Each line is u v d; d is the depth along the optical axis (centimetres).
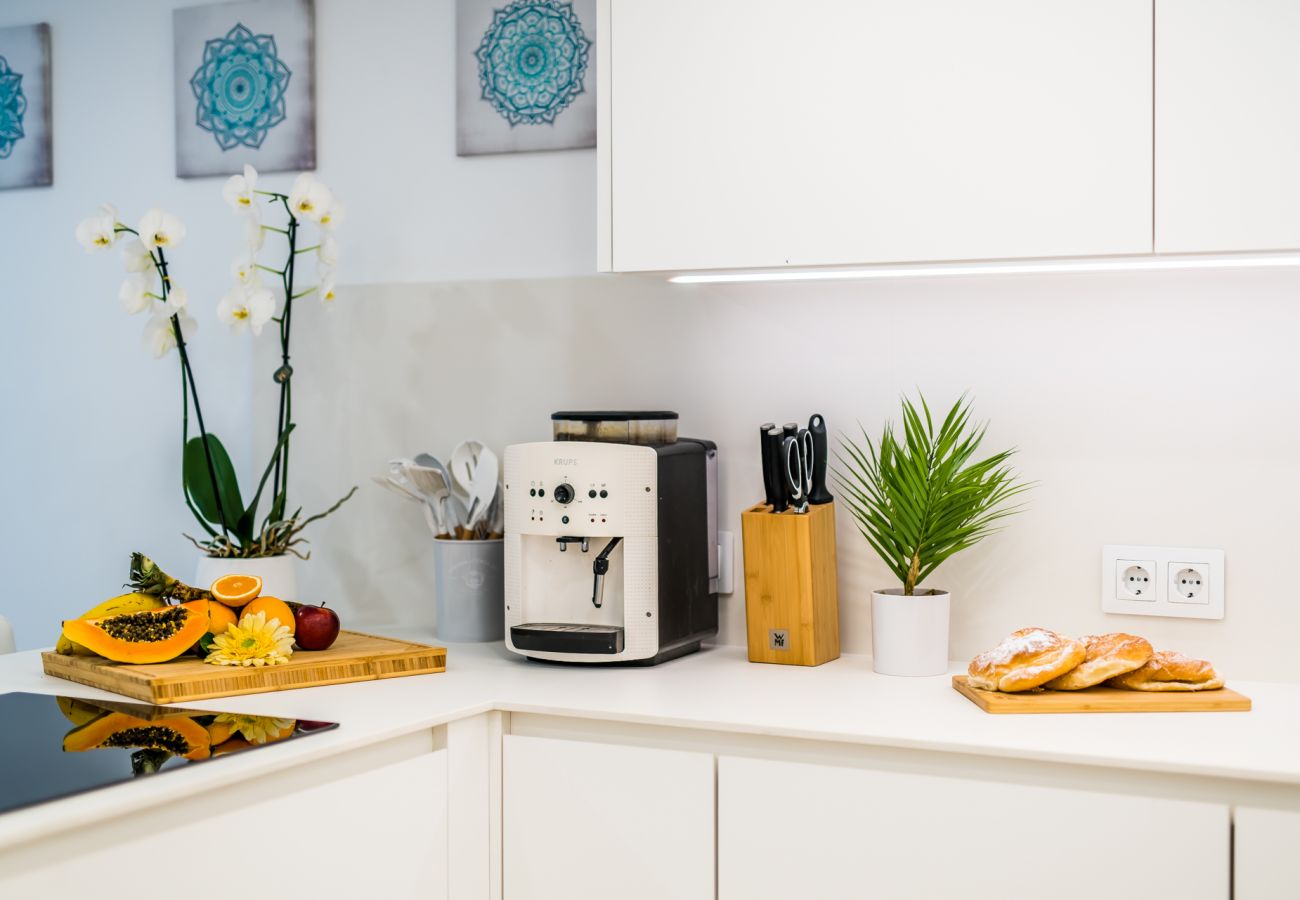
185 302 212
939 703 162
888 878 147
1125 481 185
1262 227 150
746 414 208
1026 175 159
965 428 194
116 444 256
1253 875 133
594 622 191
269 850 134
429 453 231
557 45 221
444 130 230
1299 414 176
